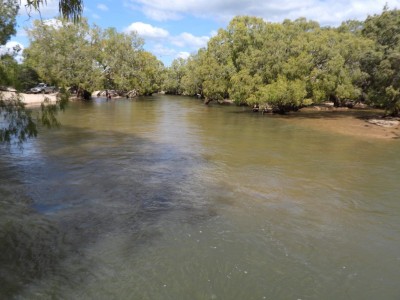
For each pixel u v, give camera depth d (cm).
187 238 790
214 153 1711
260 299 588
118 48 6550
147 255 714
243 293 602
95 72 5553
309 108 4584
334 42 3425
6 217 881
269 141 2081
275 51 3459
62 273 648
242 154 1700
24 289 598
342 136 2316
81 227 837
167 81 8856
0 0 852
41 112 798
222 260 701
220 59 4950
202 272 659
